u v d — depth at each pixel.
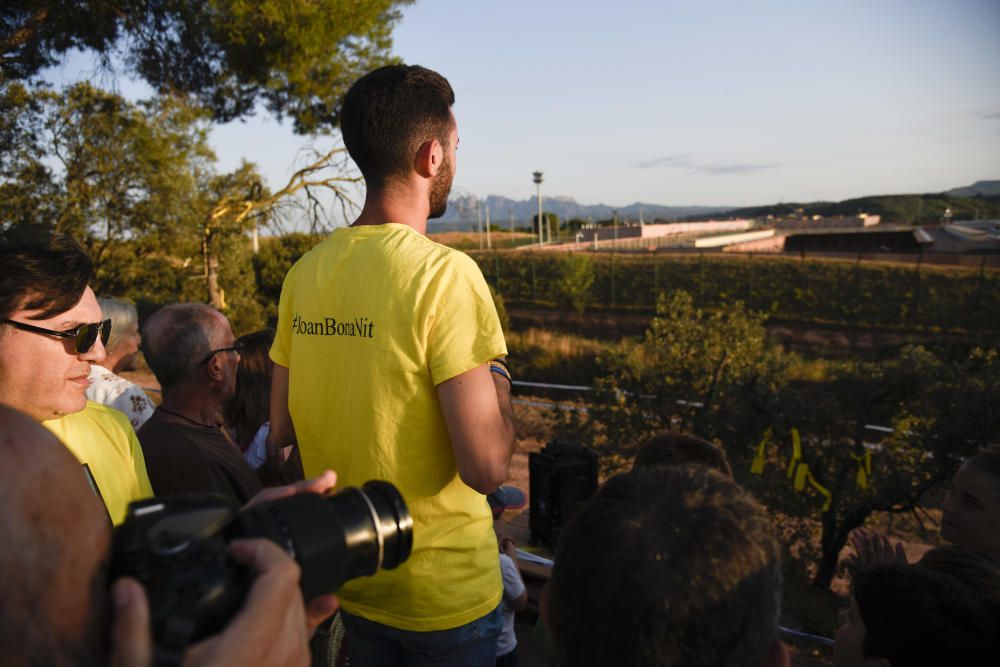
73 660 0.55
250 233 21.03
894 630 1.21
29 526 0.52
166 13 11.29
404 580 1.43
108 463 1.69
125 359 3.24
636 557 0.79
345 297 1.46
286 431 1.76
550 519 4.84
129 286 18.75
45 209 14.99
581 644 0.82
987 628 1.14
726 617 0.78
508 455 1.42
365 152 1.52
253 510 0.76
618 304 32.28
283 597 0.65
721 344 10.85
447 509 1.44
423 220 1.61
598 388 11.23
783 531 9.07
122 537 0.65
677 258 33.97
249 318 20.03
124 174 15.73
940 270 28.86
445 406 1.36
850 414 9.11
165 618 0.61
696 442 2.11
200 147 16.70
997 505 2.01
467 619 1.46
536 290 33.75
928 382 8.66
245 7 11.28
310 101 14.03
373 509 0.83
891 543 1.85
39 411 1.48
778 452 9.19
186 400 2.28
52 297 1.42
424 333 1.37
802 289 30.23
